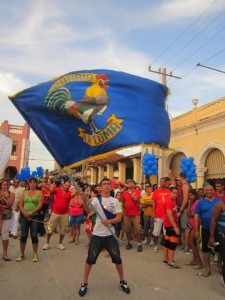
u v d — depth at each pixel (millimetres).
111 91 5879
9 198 7223
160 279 6113
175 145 19469
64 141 5582
